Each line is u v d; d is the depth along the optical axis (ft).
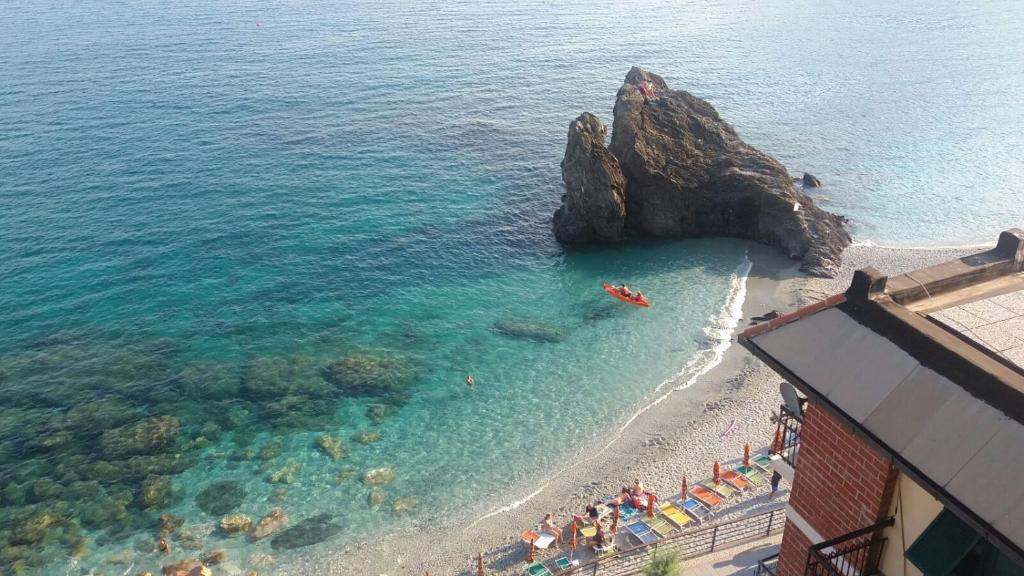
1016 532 33.83
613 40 529.45
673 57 477.36
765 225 215.72
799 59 475.72
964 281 52.34
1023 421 37.04
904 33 572.10
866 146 304.09
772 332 50.75
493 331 170.30
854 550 46.80
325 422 137.59
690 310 178.91
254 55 442.09
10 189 234.79
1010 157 288.30
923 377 41.91
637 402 144.66
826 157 290.76
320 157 278.46
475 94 373.40
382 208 236.63
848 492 48.52
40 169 252.42
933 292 51.16
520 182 262.67
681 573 91.86
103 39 475.31
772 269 200.95
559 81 406.00
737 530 104.32
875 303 46.91
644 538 106.32
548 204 245.45
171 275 189.98
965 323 46.62
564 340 166.71
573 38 533.96
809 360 47.50
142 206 228.63
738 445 129.59
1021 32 576.61
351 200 241.55
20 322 166.40
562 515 115.85
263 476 123.75
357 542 111.34
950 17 650.84
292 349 160.86
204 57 431.43
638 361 158.20
